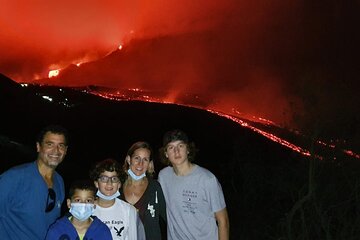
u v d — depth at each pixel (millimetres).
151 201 5012
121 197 5074
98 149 33250
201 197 4898
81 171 19719
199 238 4902
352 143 9008
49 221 4266
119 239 4613
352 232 8938
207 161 31531
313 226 9664
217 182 4953
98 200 4672
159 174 5195
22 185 4129
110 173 4562
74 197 4152
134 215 4746
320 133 9055
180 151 4883
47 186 4273
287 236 9445
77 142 33906
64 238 4125
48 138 4285
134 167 4957
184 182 4945
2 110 34156
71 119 40656
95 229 4270
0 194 4043
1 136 19375
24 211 4105
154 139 39125
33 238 4137
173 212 5000
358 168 8852
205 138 38688
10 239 4102
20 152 18703
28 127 33031
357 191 8938
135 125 42125
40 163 4328
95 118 42438
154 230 4984
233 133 39625
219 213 4930
